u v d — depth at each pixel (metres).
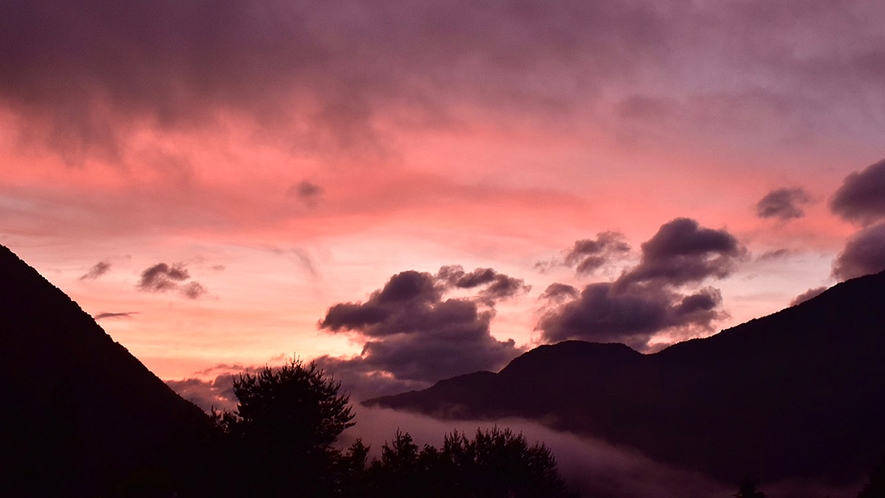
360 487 48.44
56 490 43.16
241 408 44.31
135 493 40.75
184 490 42.25
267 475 42.56
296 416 43.50
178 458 44.22
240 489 42.28
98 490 51.38
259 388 44.38
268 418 43.28
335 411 45.16
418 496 51.59
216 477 42.44
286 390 43.72
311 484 43.56
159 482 41.06
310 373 45.31
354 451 50.94
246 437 43.19
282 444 43.12
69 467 44.56
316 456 44.12
